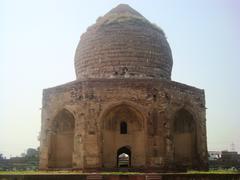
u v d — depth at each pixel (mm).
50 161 34594
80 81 33594
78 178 24969
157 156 31578
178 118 35781
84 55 38031
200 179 25609
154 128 32250
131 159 32781
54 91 35688
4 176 25328
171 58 39906
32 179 25016
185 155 35406
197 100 36875
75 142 32594
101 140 32031
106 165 32281
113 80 33125
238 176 26391
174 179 25109
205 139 36812
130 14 39531
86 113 32500
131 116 33656
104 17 39781
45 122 35594
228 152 66625
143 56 36969
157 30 39906
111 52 36844
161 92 33094
